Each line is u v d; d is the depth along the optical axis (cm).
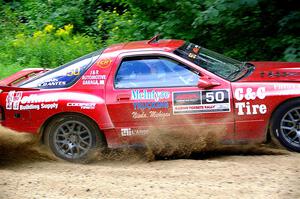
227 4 1106
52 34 1603
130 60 846
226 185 670
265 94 790
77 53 1420
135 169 784
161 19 1331
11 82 916
